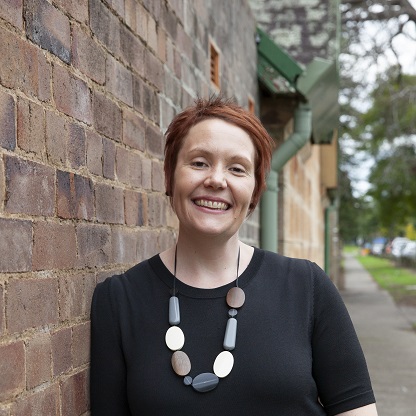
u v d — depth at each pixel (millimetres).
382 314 15141
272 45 6262
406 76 20031
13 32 1616
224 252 2008
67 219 1916
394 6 14695
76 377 1949
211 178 1939
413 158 24984
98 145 2186
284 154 6461
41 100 1762
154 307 1980
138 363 1913
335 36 6828
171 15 3256
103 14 2260
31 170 1691
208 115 2010
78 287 1983
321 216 17156
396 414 6023
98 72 2199
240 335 1905
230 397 1852
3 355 1535
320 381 2025
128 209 2500
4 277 1547
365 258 65938
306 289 2008
